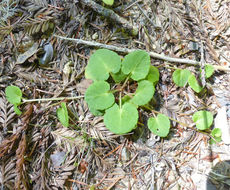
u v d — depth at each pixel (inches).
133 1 6.6
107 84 5.9
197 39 6.7
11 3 6.1
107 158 6.3
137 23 6.7
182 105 6.6
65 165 6.1
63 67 6.4
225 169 6.2
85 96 5.7
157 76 6.2
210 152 6.4
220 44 6.7
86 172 6.2
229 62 6.6
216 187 6.1
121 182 6.3
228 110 6.5
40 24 6.1
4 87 6.2
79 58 6.5
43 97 6.4
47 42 6.3
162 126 6.1
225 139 6.4
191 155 6.4
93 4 6.1
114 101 5.9
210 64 6.6
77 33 6.4
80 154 6.2
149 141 6.5
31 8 6.1
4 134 5.9
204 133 6.4
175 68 6.5
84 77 6.5
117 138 6.4
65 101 6.4
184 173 6.3
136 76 5.9
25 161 6.0
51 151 6.2
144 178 6.3
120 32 6.5
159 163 6.4
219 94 6.6
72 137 6.2
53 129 6.3
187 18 6.7
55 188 6.0
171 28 6.7
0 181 5.6
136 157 6.5
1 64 6.1
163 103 6.6
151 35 6.7
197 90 6.3
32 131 6.2
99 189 6.2
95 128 6.3
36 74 6.4
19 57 6.1
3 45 6.2
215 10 6.7
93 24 6.4
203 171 6.3
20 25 5.9
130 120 5.6
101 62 5.8
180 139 6.6
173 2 6.7
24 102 6.2
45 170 6.0
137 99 5.8
